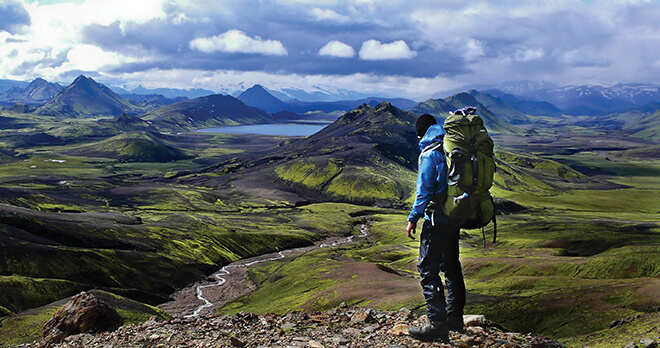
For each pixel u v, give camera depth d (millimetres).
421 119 8891
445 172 8047
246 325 11742
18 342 80875
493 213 8094
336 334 10250
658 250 122062
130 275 181000
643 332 35000
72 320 14547
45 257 172250
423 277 8984
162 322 12039
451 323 9328
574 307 63312
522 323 63625
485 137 7922
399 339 9250
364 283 118812
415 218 8398
